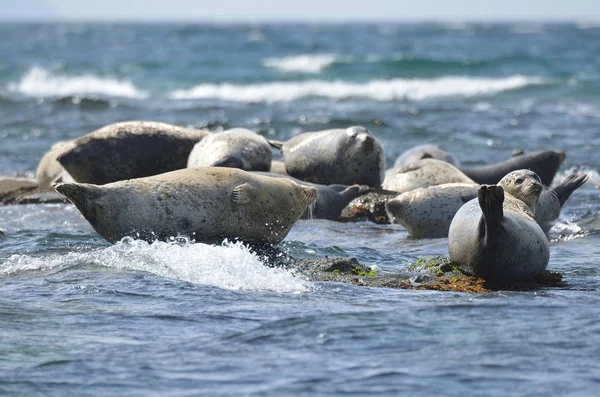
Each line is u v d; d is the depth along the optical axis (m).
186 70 198.12
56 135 102.69
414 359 26.72
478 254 36.59
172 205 41.03
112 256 39.16
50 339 28.94
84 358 27.12
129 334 29.48
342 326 29.78
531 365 26.17
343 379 25.31
